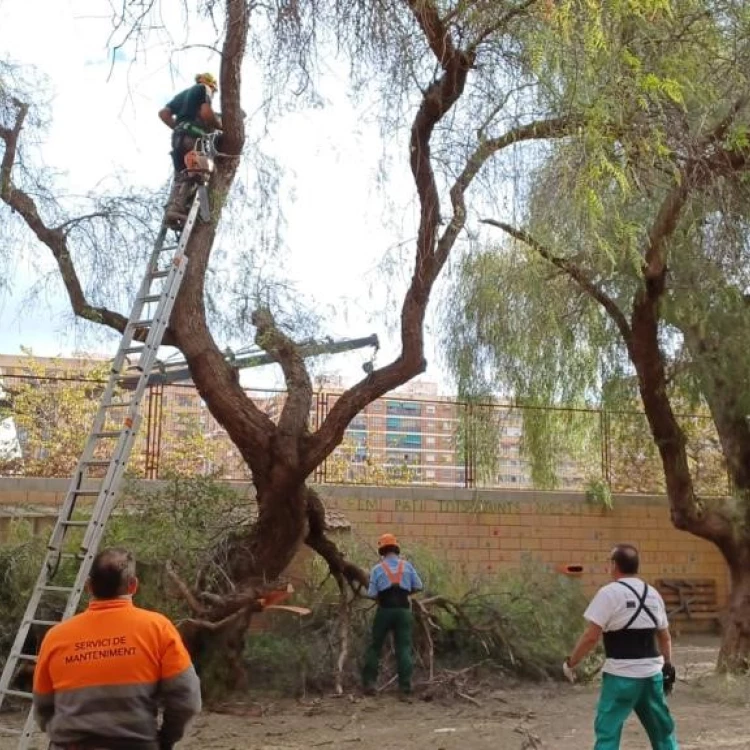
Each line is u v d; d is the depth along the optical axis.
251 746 8.27
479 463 14.12
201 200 9.35
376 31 8.29
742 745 8.29
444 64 9.00
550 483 14.39
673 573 17.75
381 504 15.59
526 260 11.27
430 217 9.90
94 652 3.92
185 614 10.01
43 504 13.38
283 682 10.67
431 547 14.73
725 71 8.78
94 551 7.19
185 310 9.65
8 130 9.93
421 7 8.48
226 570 10.35
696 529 11.89
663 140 8.59
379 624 10.62
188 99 9.68
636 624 6.18
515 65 8.89
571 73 7.75
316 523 11.10
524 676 11.72
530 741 8.23
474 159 9.51
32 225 9.95
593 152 7.80
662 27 8.19
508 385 12.39
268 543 10.38
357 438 16.52
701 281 10.94
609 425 14.76
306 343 10.70
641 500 17.64
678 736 8.64
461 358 12.24
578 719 9.52
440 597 11.73
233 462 14.88
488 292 11.76
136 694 3.89
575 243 9.68
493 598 12.12
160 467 14.32
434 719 9.48
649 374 11.49
